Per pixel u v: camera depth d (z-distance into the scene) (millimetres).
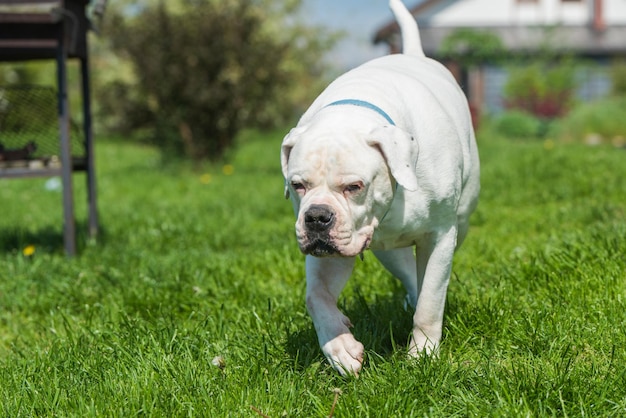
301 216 2691
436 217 3168
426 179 3072
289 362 3314
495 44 25484
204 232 6875
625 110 20391
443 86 3586
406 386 2939
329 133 2750
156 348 3396
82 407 2926
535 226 6059
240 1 13023
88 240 6453
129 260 5629
